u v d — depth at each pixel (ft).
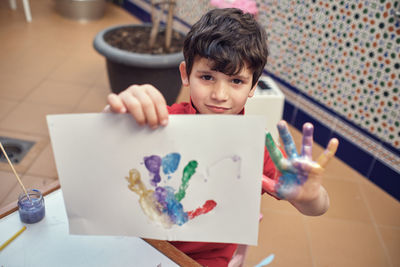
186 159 1.78
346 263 5.40
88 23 13.62
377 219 6.29
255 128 1.70
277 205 6.38
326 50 7.40
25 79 9.35
